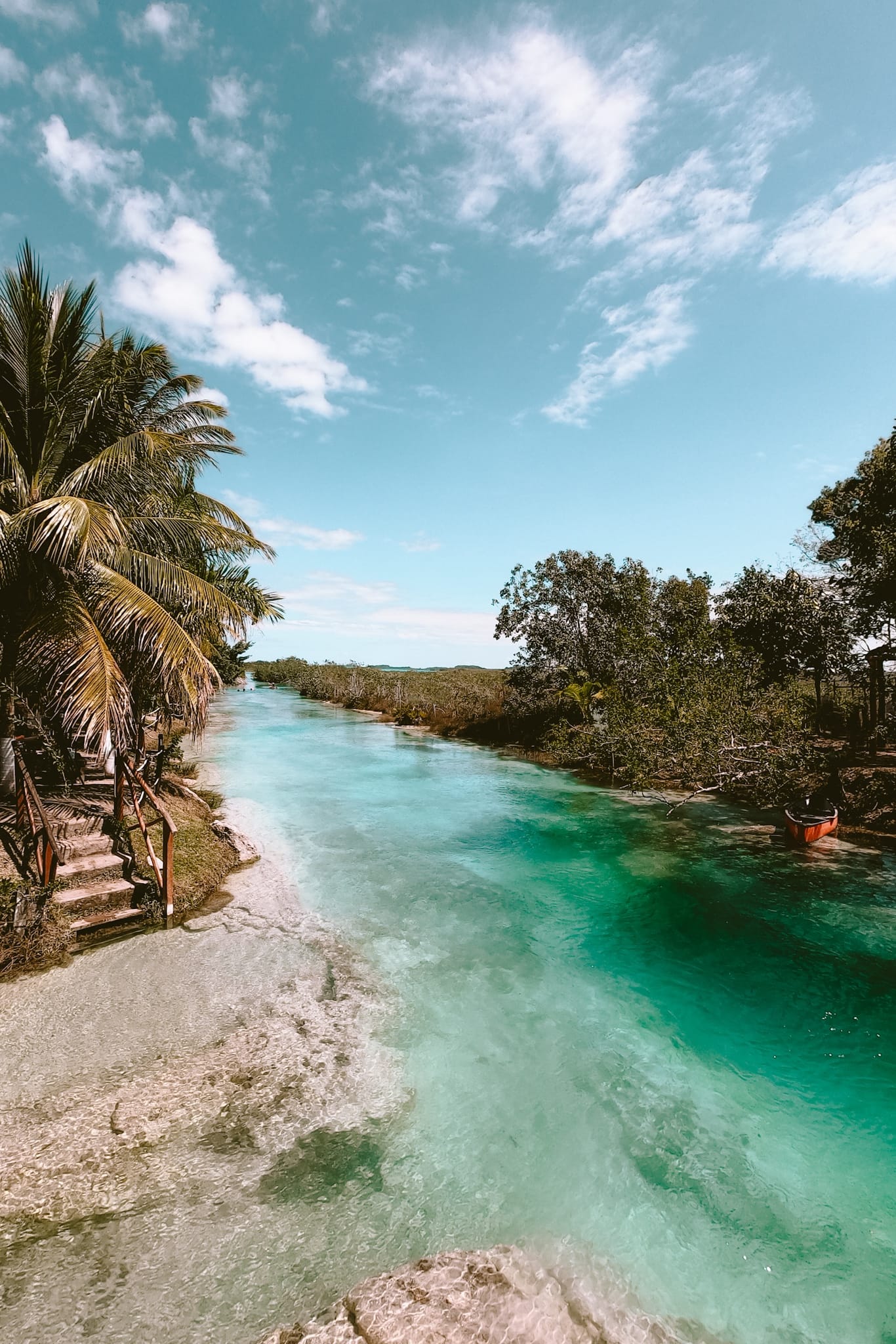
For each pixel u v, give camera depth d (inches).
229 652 868.6
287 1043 195.5
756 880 367.9
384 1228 132.0
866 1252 135.0
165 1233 126.7
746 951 281.9
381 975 246.7
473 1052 201.0
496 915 313.3
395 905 321.1
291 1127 159.6
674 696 535.2
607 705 675.4
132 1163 144.2
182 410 405.4
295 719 1304.1
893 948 285.9
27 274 316.2
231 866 360.8
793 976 260.5
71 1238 124.3
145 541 361.7
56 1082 170.4
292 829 462.0
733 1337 113.4
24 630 302.7
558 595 919.0
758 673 569.3
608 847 431.2
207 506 404.8
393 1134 160.9
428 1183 145.6
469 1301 115.0
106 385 338.6
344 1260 123.6
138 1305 111.6
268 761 781.9
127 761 284.7
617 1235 135.2
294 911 303.7
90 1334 106.0
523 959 268.4
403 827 480.1
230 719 1268.5
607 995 243.6
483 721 1059.3
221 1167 145.2
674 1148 164.7
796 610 711.1
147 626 309.1
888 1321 118.7
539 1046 207.6
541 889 351.6
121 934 262.5
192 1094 169.0
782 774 482.6
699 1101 184.7
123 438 335.6
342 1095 173.5
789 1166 160.2
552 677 908.0
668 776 550.0
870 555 565.9
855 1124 177.5
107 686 277.6
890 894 346.9
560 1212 140.3
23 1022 197.0
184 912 289.3
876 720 725.3
